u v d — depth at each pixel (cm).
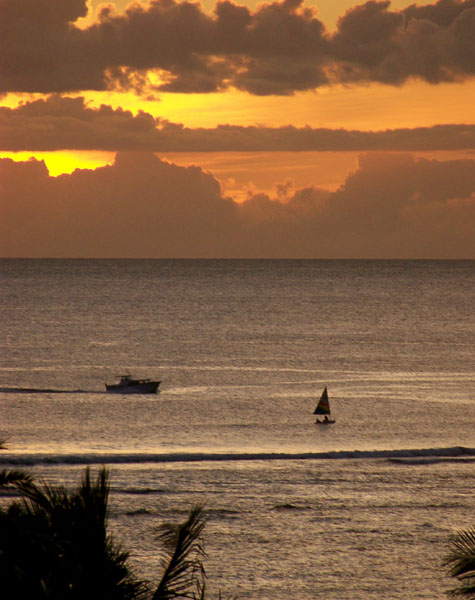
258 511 13662
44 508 3322
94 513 3256
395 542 12112
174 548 3797
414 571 10894
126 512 13238
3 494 11575
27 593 3011
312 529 12719
